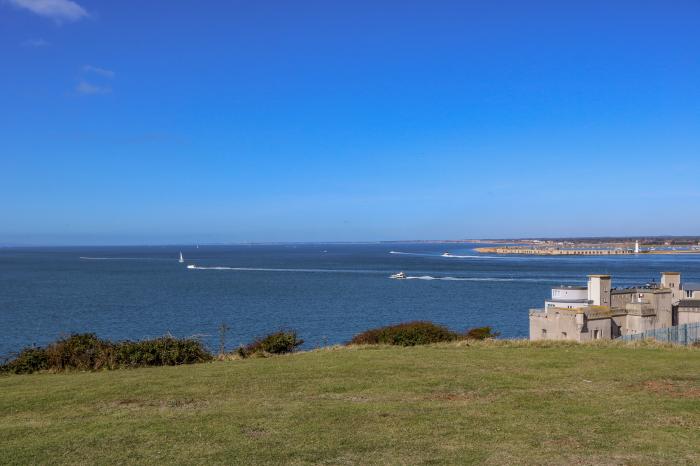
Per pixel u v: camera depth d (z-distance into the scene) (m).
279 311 83.31
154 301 96.94
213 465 9.95
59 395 15.59
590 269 196.75
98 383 17.33
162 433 11.73
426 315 79.81
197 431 11.84
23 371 21.31
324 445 10.93
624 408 13.42
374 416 12.88
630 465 9.87
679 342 33.88
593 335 42.78
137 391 15.91
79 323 69.44
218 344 50.88
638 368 18.53
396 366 19.31
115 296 105.69
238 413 13.22
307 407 13.72
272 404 14.11
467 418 12.69
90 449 10.84
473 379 16.94
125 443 11.16
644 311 45.38
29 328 65.00
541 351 22.98
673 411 13.13
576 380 16.70
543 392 15.18
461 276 166.62
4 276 162.75
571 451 10.55
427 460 10.11
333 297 105.56
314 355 23.25
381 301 98.75
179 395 15.34
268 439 11.30
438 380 16.81
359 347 25.97
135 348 22.86
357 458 10.24
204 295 108.25
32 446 11.05
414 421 12.46
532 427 11.98
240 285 133.62
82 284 134.38
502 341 26.77
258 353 25.16
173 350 23.02
